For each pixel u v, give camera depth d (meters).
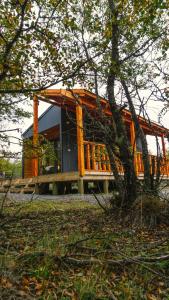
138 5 3.09
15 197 8.39
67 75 3.46
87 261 2.62
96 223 4.55
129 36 4.52
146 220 4.48
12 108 6.88
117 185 5.21
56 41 3.41
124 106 5.05
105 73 4.03
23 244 3.22
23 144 4.83
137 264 2.71
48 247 3.07
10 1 2.87
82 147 10.18
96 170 10.77
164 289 2.48
